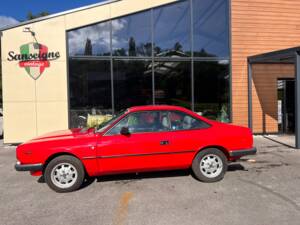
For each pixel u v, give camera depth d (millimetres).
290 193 4723
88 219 3846
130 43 10578
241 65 11242
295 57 8492
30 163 4922
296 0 11594
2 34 9758
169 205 4277
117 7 10430
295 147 8672
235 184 5230
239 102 11258
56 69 10117
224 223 3646
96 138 5109
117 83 10508
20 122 9930
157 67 10711
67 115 10195
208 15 10984
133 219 3812
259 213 3938
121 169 5141
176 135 5312
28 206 4355
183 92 10859
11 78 9852
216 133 5453
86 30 10320
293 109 11859
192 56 10891
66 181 5000
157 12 10703
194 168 5375
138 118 5352
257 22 11305
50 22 10023
